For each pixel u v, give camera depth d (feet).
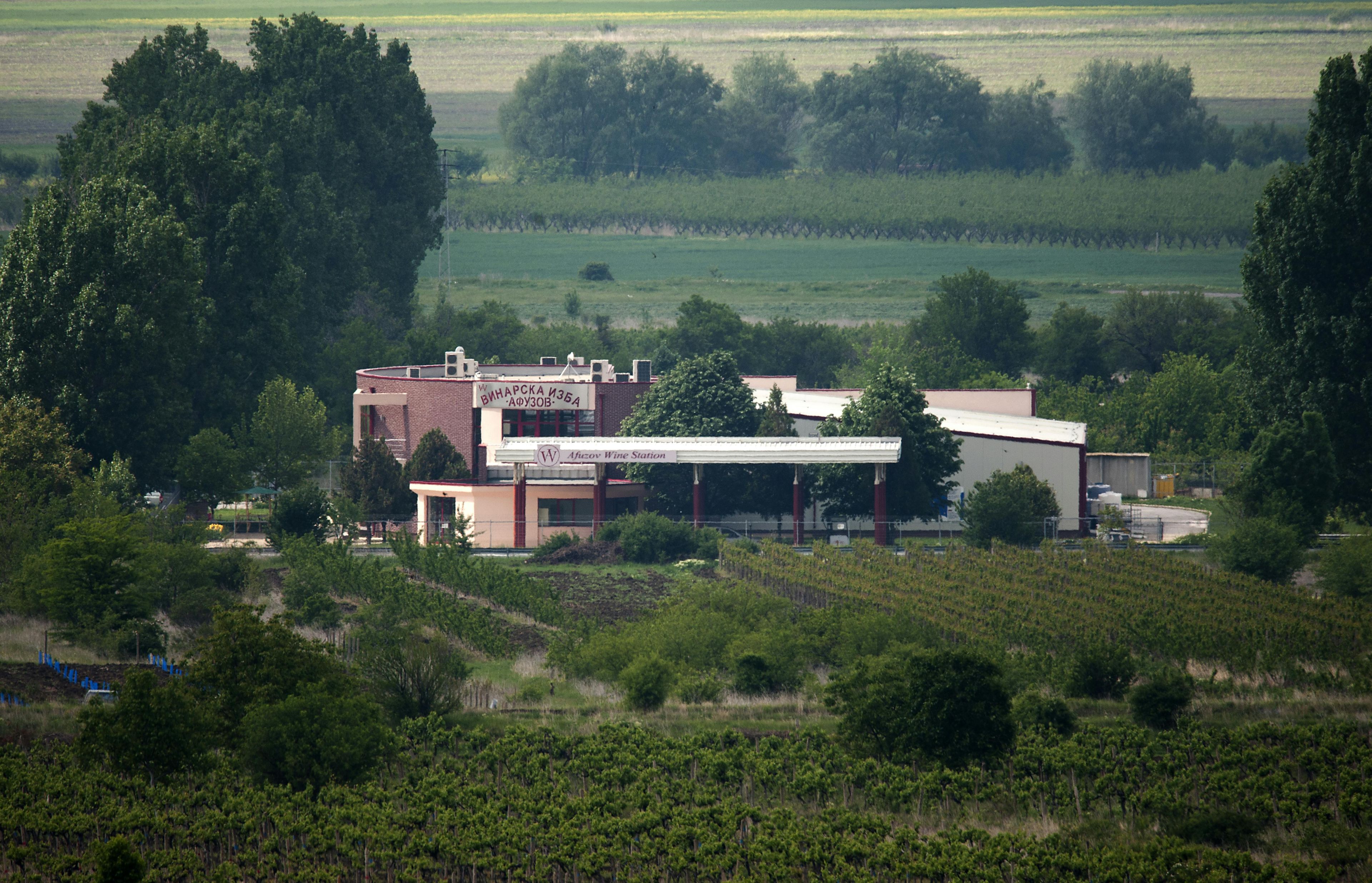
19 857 531.09
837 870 527.81
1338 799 595.06
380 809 579.89
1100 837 567.18
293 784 606.14
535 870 536.42
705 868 527.81
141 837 549.13
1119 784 615.16
